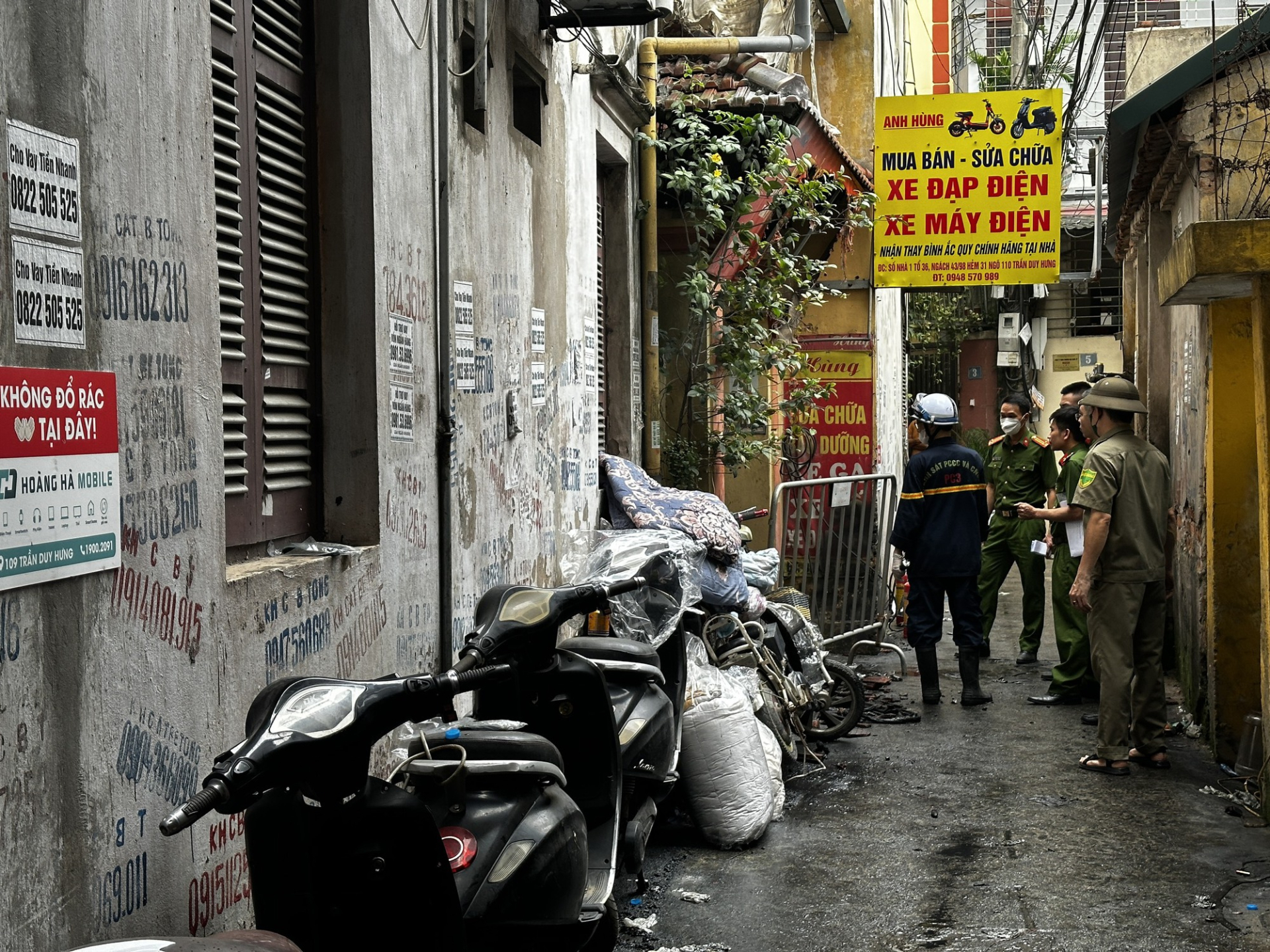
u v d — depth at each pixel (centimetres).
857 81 1518
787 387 1245
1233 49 727
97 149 273
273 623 362
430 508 501
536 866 335
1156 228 1002
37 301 248
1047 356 3194
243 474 382
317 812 269
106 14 277
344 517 445
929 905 513
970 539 900
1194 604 823
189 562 313
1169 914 501
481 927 323
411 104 481
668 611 588
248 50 390
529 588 391
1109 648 710
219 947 211
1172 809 644
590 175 798
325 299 443
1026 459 1075
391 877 272
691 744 586
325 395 445
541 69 678
